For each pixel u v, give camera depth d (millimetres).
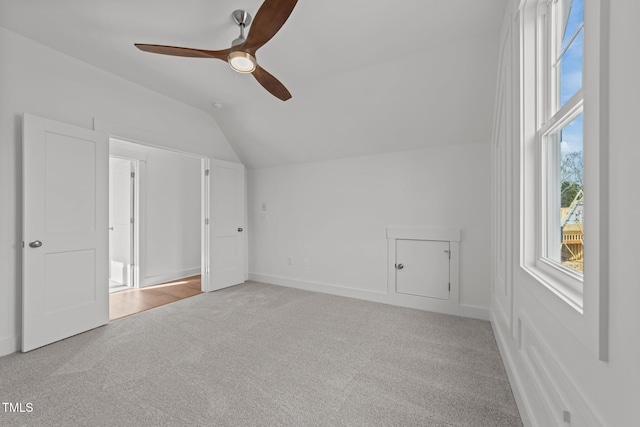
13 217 2209
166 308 3195
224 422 1425
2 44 2146
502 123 2092
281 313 3035
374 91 2854
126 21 2041
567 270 1105
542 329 1144
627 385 583
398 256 3357
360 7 1880
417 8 1895
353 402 1584
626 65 592
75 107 2555
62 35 2219
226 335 2471
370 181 3541
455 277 3029
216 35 2186
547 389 1101
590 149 732
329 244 3852
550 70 1341
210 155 3947
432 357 2088
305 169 4059
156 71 2754
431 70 2514
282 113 3484
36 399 1591
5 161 2168
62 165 2389
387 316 2951
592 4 723
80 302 2508
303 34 2164
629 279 580
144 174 4223
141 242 4152
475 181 2941
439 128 2971
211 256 3889
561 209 1253
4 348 2117
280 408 1533
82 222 2531
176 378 1812
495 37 2162
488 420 1441
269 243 4414
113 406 1535
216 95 3287
